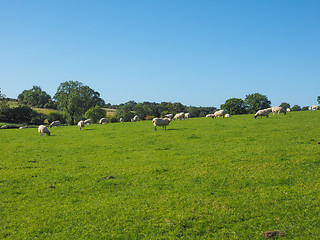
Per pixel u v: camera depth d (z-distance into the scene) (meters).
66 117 114.12
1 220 12.10
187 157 22.36
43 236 10.70
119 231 10.88
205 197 13.78
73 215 12.38
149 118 135.62
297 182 14.92
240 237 10.12
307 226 10.48
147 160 22.03
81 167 20.80
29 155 25.52
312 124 37.53
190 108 163.38
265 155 21.09
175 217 11.78
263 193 13.73
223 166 18.95
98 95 126.38
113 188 15.82
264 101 126.31
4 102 113.69
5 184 16.83
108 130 43.72
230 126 40.19
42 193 15.35
